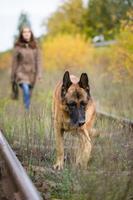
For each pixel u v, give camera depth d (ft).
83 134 29.89
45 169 27.45
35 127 32.78
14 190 21.06
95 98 52.19
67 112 30.09
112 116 40.91
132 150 25.38
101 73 72.84
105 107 51.75
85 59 104.01
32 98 65.72
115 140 27.30
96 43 144.46
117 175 22.08
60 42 113.39
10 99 65.05
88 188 21.11
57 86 32.30
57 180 25.29
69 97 29.96
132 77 55.36
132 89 52.65
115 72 60.34
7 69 141.59
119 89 57.21
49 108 38.40
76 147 29.76
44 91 68.33
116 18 133.39
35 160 29.04
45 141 31.99
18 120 40.93
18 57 59.77
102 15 150.41
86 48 110.63
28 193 18.81
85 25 164.66
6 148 25.84
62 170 26.96
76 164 26.78
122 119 34.99
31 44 59.93
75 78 33.09
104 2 147.84
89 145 28.32
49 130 33.42
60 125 30.17
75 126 29.71
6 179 23.32
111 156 24.25
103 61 91.97
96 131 30.94
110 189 20.75
